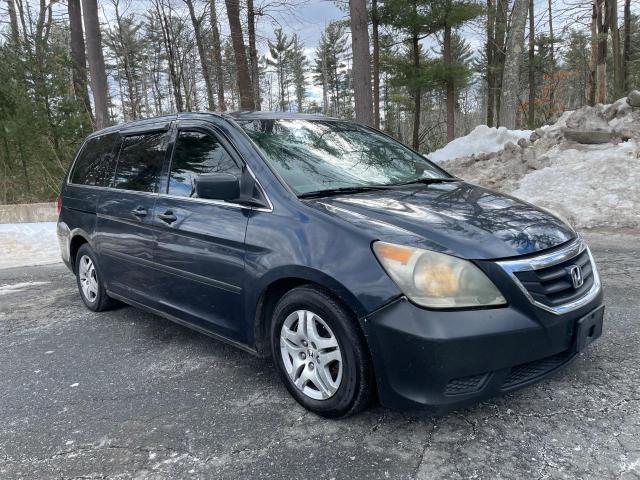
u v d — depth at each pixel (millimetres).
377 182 3512
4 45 12969
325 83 58281
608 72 34750
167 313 3877
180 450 2607
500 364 2418
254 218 3074
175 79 14117
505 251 2531
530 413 2768
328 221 2758
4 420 3012
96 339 4328
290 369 2961
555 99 32375
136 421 2920
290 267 2783
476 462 2381
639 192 8188
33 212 10977
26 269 7488
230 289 3195
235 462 2480
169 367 3664
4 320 5020
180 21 13969
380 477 2309
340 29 21422
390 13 22016
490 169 10883
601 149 9938
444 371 2352
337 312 2625
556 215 3230
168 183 3834
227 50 17688
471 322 2369
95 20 13195
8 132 11977
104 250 4527
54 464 2537
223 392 3229
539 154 10641
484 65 32969
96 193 4684
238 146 3410
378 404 2934
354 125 4379
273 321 3012
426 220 2736
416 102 24844
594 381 3064
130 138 4527
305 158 3459
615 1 25734
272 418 2873
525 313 2467
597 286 2930
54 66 12891
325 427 2748
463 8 21000
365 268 2529
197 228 3393
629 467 2279
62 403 3191
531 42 28484
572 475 2250
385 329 2438
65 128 12805
